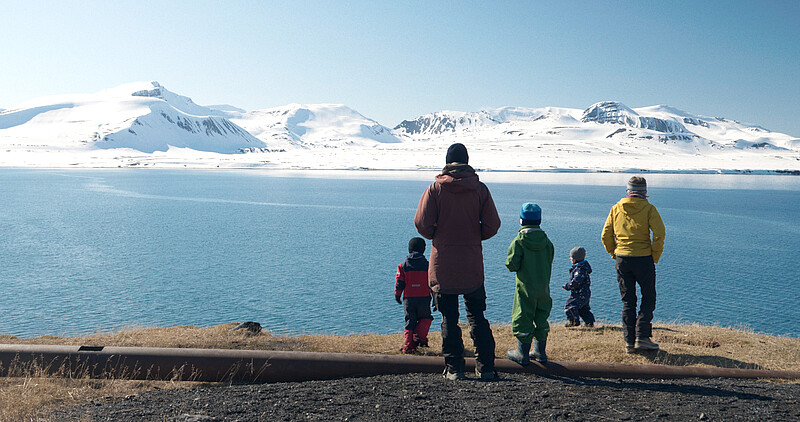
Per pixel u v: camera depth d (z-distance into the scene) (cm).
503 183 16850
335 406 548
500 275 4388
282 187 15400
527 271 691
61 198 11475
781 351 859
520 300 696
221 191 13788
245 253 5450
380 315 3272
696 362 783
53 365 663
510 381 643
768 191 15312
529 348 692
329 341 877
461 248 638
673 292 3875
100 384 651
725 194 13788
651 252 809
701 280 4266
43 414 540
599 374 685
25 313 3231
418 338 824
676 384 650
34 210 9212
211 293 3816
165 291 3859
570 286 1101
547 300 694
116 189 14212
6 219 7969
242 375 673
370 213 9150
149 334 898
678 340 927
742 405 564
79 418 523
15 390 609
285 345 840
